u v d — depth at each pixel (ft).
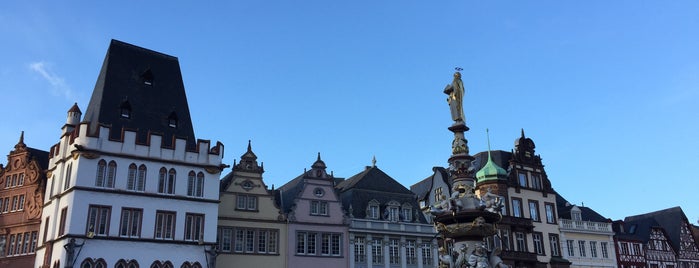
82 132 167.43
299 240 196.13
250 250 188.75
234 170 195.42
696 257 291.99
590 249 252.62
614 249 258.98
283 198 219.00
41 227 176.45
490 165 239.91
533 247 236.02
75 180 162.20
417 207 223.92
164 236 170.19
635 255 265.34
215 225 178.40
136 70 194.90
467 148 109.19
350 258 199.62
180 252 170.40
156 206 171.22
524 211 240.32
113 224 163.73
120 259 161.58
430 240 215.72
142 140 178.81
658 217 304.50
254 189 195.93
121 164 170.09
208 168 182.70
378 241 207.72
